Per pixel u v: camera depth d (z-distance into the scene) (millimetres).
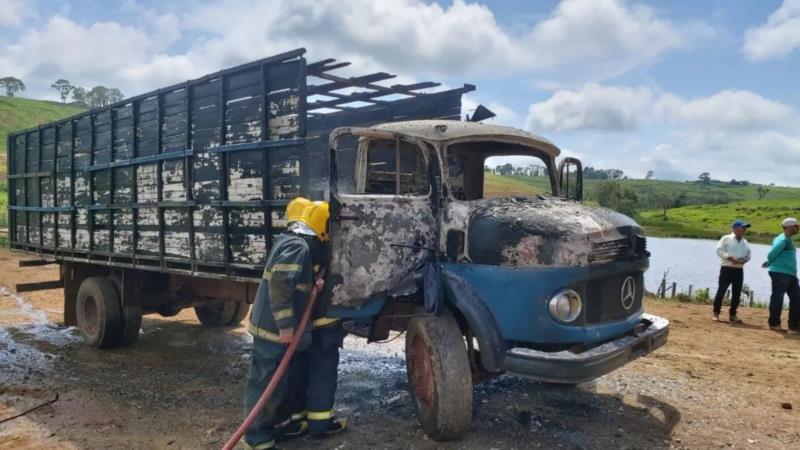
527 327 4129
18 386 5645
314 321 4266
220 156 5320
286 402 4406
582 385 5797
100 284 7148
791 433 4680
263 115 4855
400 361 6727
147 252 6418
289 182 4668
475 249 4430
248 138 5051
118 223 6875
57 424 4676
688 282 22578
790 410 5223
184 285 6969
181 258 5887
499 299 4223
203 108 5555
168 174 6027
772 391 5781
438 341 4250
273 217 4816
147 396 5383
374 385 5754
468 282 4387
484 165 5590
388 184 5461
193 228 5723
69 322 7875
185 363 6598
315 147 6801
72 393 5453
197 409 5043
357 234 4391
